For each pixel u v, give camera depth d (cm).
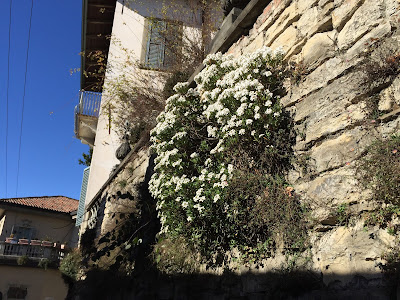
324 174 263
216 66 408
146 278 480
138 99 818
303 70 310
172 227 404
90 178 1007
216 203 338
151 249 504
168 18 1002
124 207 684
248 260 312
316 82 294
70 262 955
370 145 227
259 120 318
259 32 400
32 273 1509
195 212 362
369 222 216
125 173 760
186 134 427
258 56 342
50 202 1942
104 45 1252
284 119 320
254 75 342
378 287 201
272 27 375
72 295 888
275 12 372
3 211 1703
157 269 461
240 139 329
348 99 257
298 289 251
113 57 1018
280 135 309
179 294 400
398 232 199
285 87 331
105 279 614
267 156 313
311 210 262
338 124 260
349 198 234
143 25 1055
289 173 297
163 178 427
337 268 229
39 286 1504
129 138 855
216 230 339
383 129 227
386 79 231
